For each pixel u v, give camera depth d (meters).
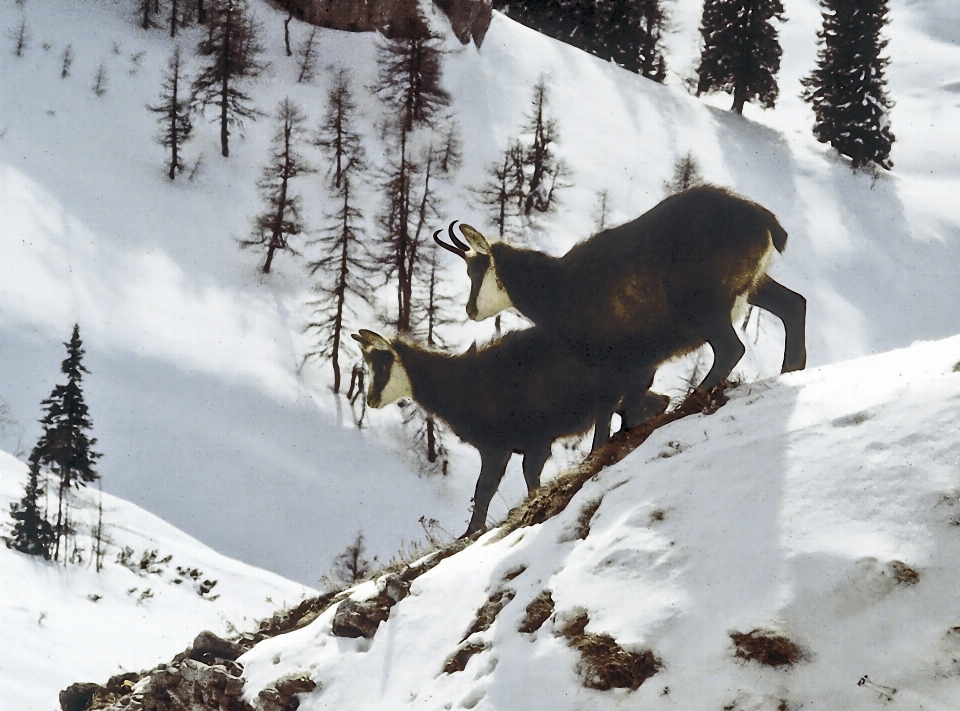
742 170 131.62
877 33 140.12
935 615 10.87
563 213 115.38
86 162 104.88
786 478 12.72
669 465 14.07
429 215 108.31
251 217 104.94
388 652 15.14
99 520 46.72
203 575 44.28
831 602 11.34
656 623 12.12
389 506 74.00
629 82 146.88
